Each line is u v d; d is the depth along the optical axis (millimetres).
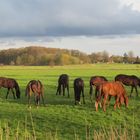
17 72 99875
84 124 25406
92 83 33500
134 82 36844
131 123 25734
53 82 56906
